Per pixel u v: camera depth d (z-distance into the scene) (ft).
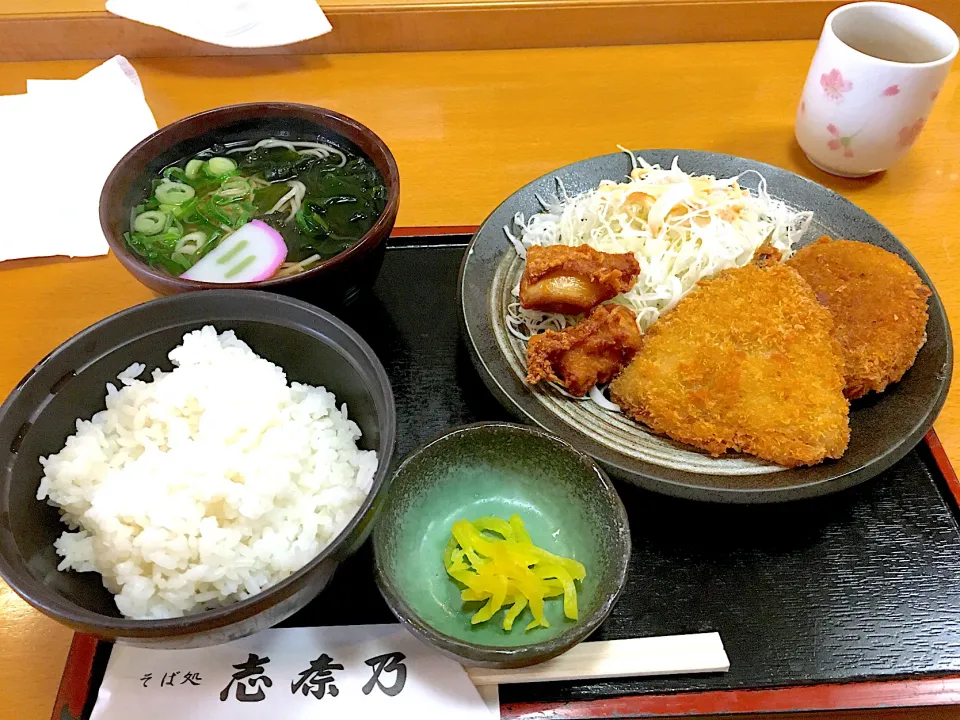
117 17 1.68
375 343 1.15
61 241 1.30
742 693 0.81
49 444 0.82
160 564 0.75
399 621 0.81
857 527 0.95
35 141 1.47
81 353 0.84
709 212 1.24
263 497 0.79
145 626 0.64
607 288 1.11
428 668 0.81
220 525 0.80
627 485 0.93
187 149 1.14
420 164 1.48
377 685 0.80
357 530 0.71
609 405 1.05
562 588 0.85
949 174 1.47
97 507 0.77
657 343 1.07
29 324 1.19
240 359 0.89
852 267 1.13
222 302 0.89
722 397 0.98
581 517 0.91
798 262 1.17
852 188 1.43
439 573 0.90
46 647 0.85
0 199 1.36
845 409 0.97
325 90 1.66
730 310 1.07
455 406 1.07
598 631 0.86
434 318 1.19
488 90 1.66
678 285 1.18
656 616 0.87
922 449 1.02
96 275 1.27
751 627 0.86
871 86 1.28
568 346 1.03
